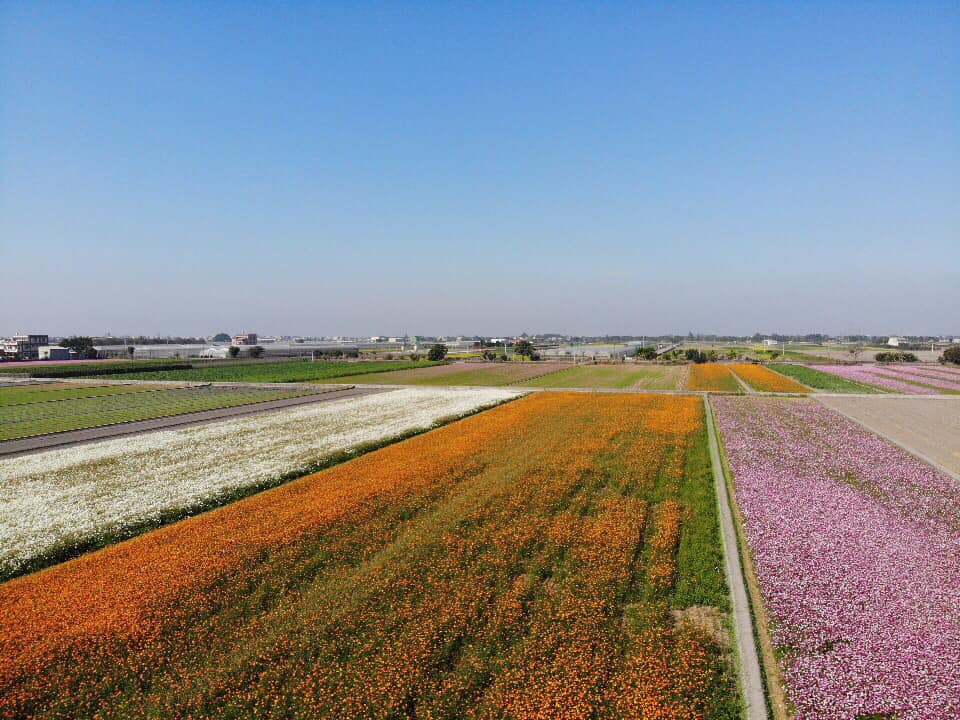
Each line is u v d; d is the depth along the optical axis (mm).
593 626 11812
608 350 162375
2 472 26797
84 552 17547
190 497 22500
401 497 20703
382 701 9719
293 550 15930
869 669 9953
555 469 24469
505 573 14273
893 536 16250
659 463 25969
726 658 10945
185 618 12453
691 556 15438
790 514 18219
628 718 9203
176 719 9508
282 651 11164
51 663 11016
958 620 11430
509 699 9641
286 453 30203
